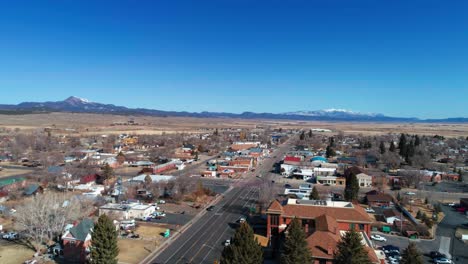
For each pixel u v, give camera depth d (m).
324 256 74.06
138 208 124.31
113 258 73.31
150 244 97.12
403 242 102.88
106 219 73.50
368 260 67.88
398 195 151.62
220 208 136.00
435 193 167.88
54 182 165.25
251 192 165.12
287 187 177.25
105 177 173.88
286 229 90.25
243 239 67.06
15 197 140.25
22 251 90.81
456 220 125.62
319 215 94.44
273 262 85.44
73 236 87.25
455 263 88.69
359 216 93.81
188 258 88.12
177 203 143.00
